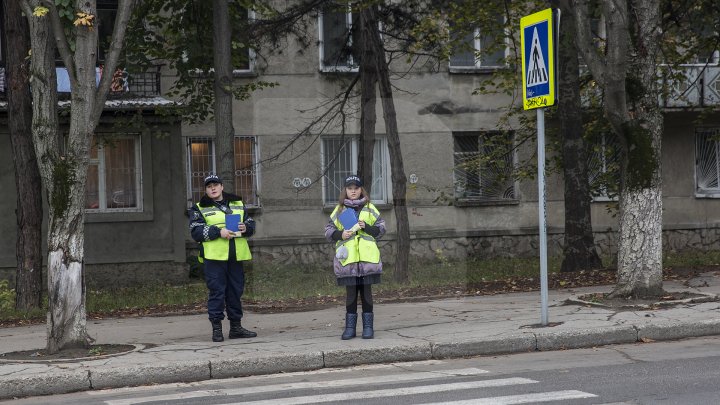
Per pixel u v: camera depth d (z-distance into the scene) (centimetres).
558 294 3228
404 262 2902
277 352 2158
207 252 2377
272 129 3164
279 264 3030
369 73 3203
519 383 1811
